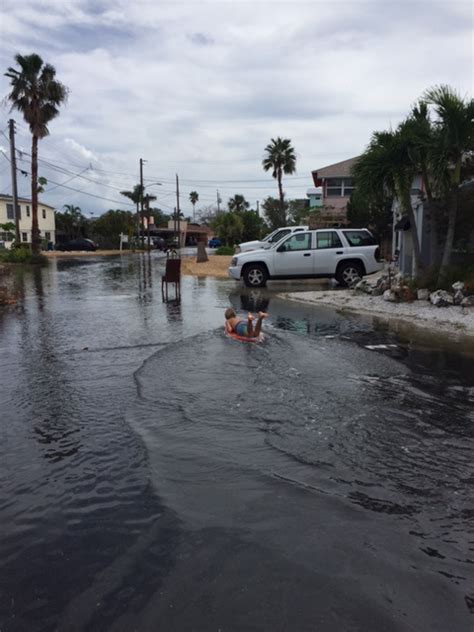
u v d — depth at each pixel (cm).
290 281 1883
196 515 320
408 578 262
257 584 258
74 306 1270
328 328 951
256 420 475
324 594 251
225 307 1238
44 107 3150
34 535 304
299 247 1697
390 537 297
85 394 558
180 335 880
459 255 1308
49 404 528
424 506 331
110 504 335
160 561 277
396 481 363
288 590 253
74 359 718
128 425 466
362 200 1331
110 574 268
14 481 368
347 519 315
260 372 635
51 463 395
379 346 794
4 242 4666
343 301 1299
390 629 228
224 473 374
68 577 267
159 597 250
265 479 364
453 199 1170
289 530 303
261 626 231
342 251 1672
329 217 3116
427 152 1146
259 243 2431
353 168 1284
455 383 597
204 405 516
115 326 977
